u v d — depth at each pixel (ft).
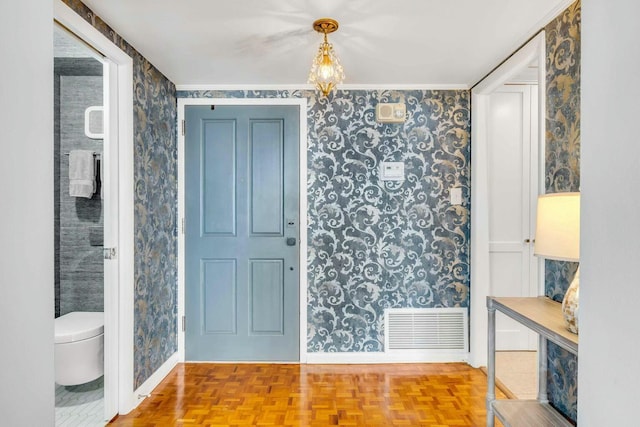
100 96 9.20
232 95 9.80
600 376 2.25
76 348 7.23
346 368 9.42
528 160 10.31
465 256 9.84
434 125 9.81
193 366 9.57
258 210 9.82
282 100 9.77
